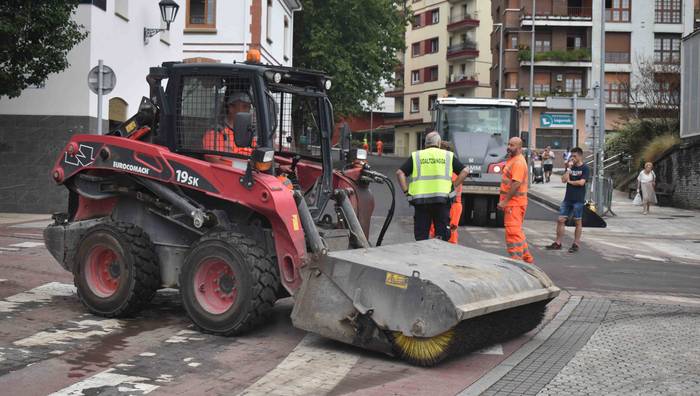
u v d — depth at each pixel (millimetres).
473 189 19812
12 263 10930
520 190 11328
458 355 6680
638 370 6242
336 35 41562
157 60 23391
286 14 37812
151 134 8039
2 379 5582
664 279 11727
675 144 28875
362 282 6316
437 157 10070
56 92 19016
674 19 57062
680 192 28078
